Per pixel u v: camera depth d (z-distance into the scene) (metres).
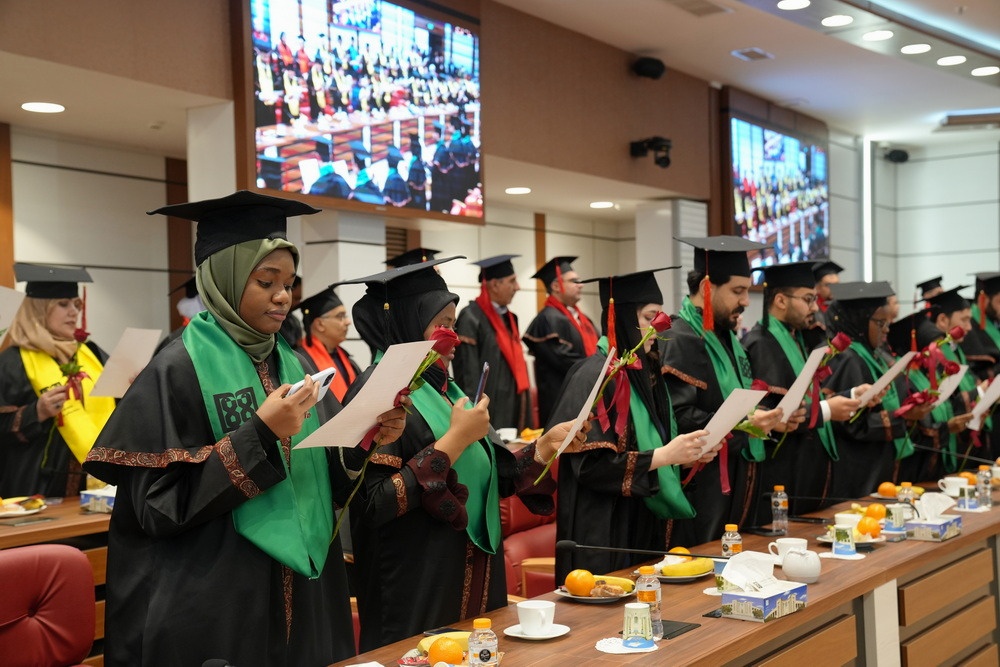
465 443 2.62
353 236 6.95
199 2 5.93
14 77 5.48
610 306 3.28
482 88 7.90
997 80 10.31
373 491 2.54
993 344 7.17
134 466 2.14
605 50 9.29
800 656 2.62
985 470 4.30
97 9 5.40
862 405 4.43
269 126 6.17
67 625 2.62
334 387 6.04
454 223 7.59
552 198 10.48
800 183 12.17
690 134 10.41
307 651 2.30
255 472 2.11
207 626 2.15
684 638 2.32
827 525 3.74
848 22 8.39
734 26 8.88
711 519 3.82
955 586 3.56
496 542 2.82
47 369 4.52
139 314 7.48
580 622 2.48
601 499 3.36
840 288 5.30
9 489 4.48
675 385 3.71
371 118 6.85
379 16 6.90
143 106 6.18
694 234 10.64
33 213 6.81
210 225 2.29
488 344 7.26
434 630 2.47
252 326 2.32
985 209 14.56
